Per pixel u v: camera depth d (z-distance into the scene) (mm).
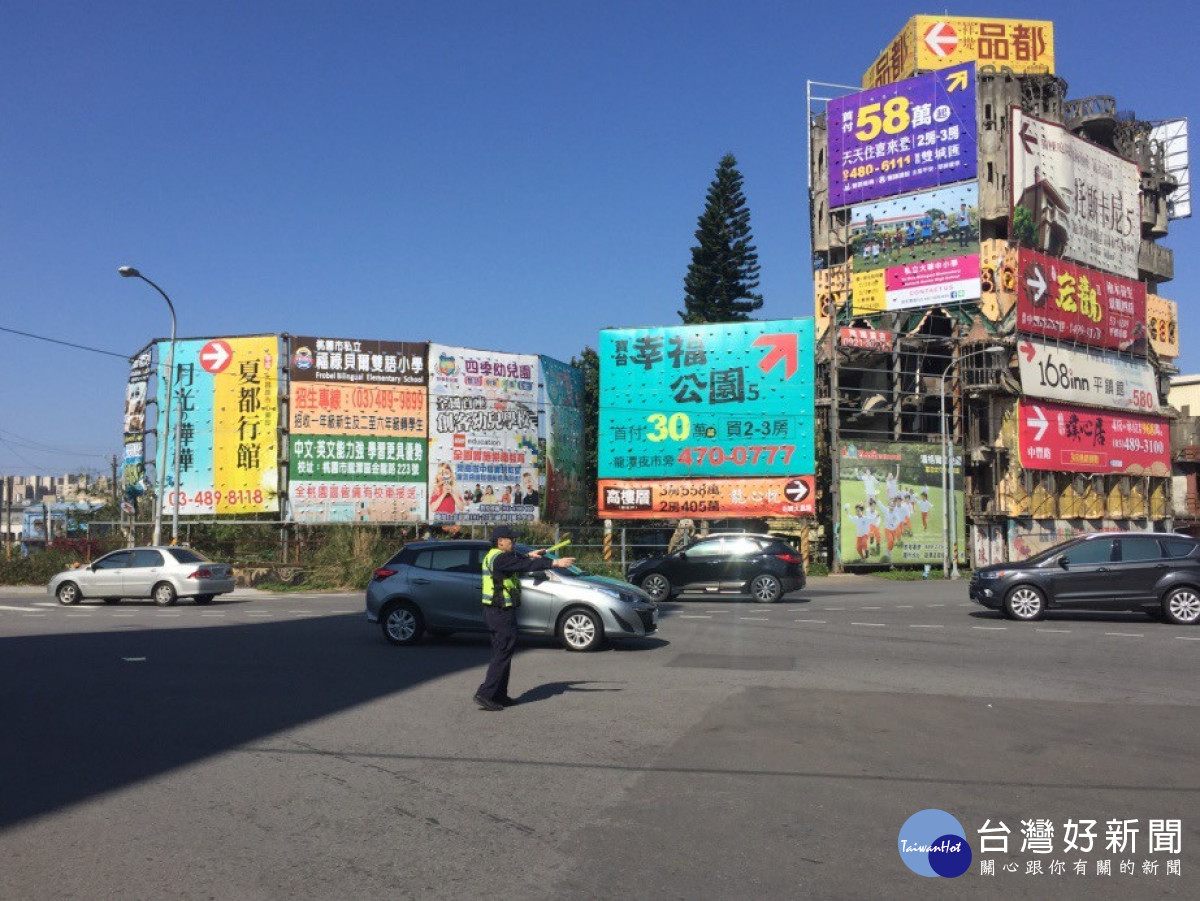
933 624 16938
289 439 32594
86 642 14555
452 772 6941
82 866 5125
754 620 17766
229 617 19109
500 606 9266
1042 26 47250
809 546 37406
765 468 35031
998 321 41562
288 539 32281
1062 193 44562
